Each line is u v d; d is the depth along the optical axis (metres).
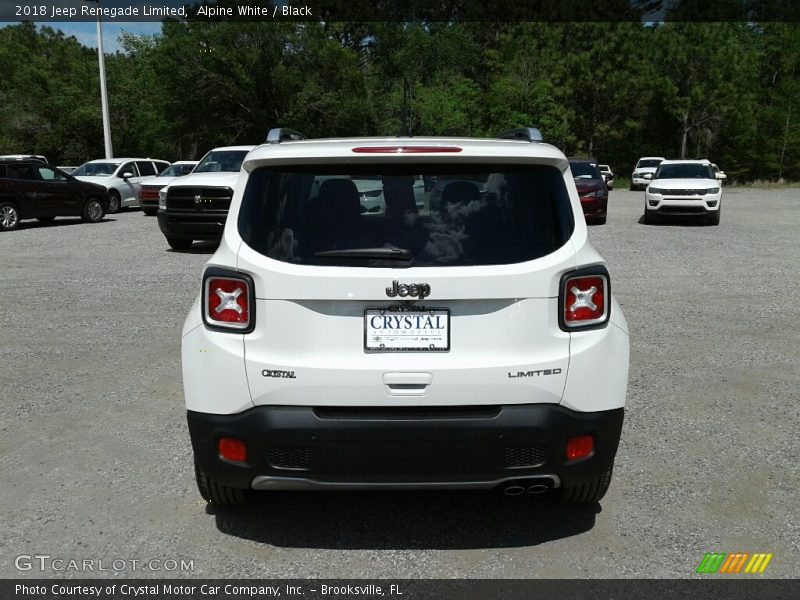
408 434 3.05
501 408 3.11
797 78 55.03
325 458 3.09
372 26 58.81
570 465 3.19
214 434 3.18
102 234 17.56
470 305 3.09
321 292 3.06
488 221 3.15
